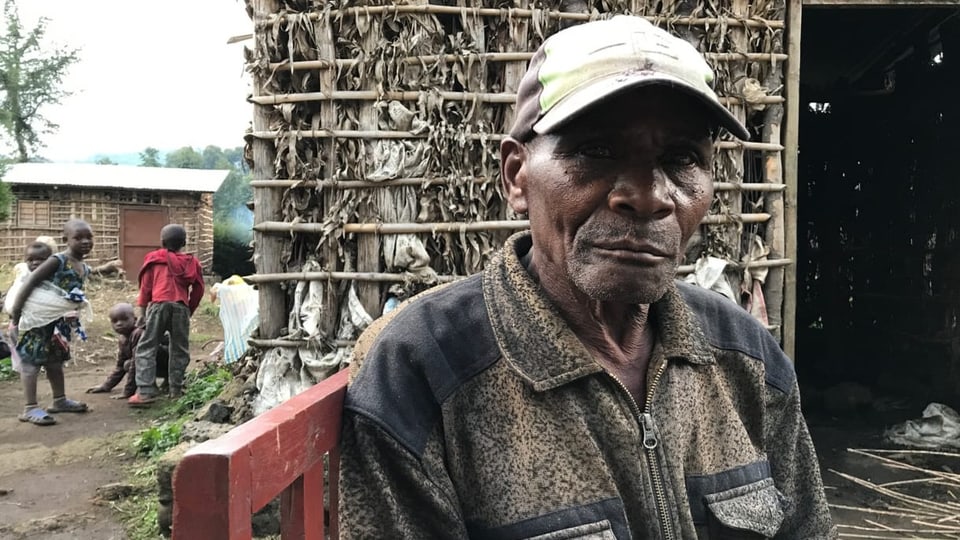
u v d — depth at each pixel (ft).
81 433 16.49
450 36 10.56
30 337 17.46
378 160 10.45
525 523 3.14
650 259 3.04
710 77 3.21
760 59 11.49
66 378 23.81
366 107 10.52
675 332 3.58
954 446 13.91
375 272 10.56
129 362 20.16
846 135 20.68
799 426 4.12
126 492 12.66
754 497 3.63
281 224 10.61
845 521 10.77
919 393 17.22
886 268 19.07
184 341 19.70
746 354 3.86
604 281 3.05
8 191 45.75
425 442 3.19
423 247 10.51
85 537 11.01
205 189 58.03
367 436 3.18
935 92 16.85
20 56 96.94
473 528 3.25
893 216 18.75
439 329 3.37
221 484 2.39
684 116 3.04
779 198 11.81
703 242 11.50
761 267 11.68
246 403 11.37
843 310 20.90
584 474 3.21
